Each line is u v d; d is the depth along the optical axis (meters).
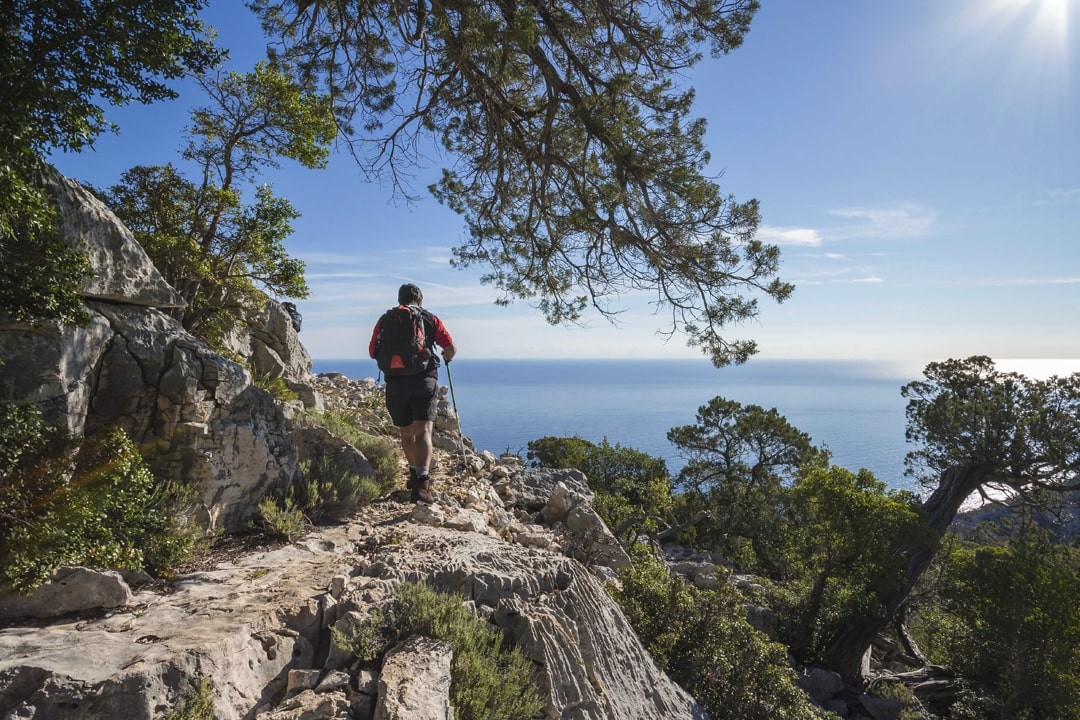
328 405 10.59
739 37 7.77
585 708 4.15
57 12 4.15
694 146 7.82
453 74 8.38
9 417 3.67
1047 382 29.31
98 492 3.90
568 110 8.00
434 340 7.01
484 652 3.99
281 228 9.19
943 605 28.30
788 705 6.32
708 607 6.89
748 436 36.56
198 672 2.98
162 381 5.10
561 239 8.96
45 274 3.91
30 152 3.83
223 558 4.82
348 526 5.84
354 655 3.60
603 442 34.47
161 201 8.49
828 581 22.48
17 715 2.56
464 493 7.64
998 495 33.97
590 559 7.93
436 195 9.77
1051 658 21.03
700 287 7.64
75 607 3.52
